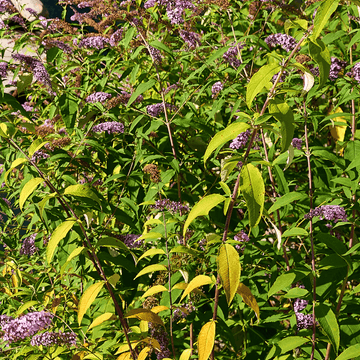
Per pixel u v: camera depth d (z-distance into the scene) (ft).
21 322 4.86
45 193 6.92
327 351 5.21
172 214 6.75
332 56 7.82
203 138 8.02
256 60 9.11
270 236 6.77
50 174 7.78
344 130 8.69
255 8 8.52
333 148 9.42
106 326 6.53
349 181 6.00
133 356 4.93
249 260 6.49
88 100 7.82
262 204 3.41
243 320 6.46
